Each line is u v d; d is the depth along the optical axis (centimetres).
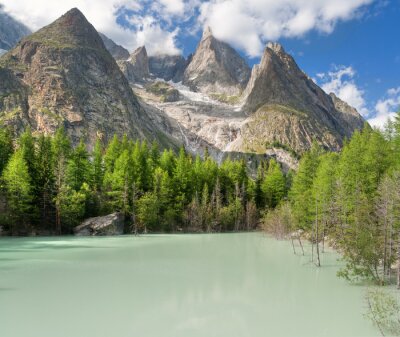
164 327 1672
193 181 9781
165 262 3606
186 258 3925
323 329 1680
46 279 2695
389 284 2616
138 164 8944
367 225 3438
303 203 6100
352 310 1973
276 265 3462
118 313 1864
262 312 1925
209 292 2348
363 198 4178
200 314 1869
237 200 9881
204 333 1606
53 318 1775
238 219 9769
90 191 7944
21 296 2184
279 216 6675
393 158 4481
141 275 2886
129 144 10531
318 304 2091
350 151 5325
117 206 8125
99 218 7462
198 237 7131
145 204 8038
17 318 1772
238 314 1881
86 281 2633
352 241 3058
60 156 7719
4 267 3228
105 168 9512
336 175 5625
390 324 1755
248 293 2333
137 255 4144
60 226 7169
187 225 9094
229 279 2767
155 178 8812
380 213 3369
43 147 7838
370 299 2173
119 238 6650
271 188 10812
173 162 10494
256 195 11006
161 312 1891
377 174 4622
